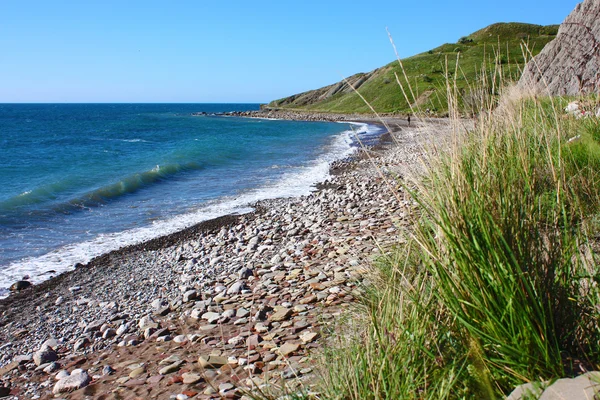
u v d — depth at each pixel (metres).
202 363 4.66
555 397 2.16
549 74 14.93
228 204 15.79
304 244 9.16
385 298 3.61
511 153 3.67
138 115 135.25
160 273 9.12
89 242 11.80
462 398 2.53
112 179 21.84
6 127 72.25
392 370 2.71
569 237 3.01
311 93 136.00
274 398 3.13
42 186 18.84
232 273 8.27
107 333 6.44
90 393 4.68
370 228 9.58
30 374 5.62
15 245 11.61
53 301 8.16
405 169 3.86
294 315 5.68
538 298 2.65
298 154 32.12
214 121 97.75
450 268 2.96
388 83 99.19
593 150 5.01
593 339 2.69
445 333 2.95
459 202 3.07
